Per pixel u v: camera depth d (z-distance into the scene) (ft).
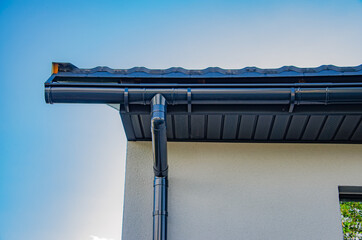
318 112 11.80
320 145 14.46
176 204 13.52
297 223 13.20
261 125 13.52
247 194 13.67
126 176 14.03
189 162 14.17
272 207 13.46
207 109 11.73
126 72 11.35
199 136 14.32
